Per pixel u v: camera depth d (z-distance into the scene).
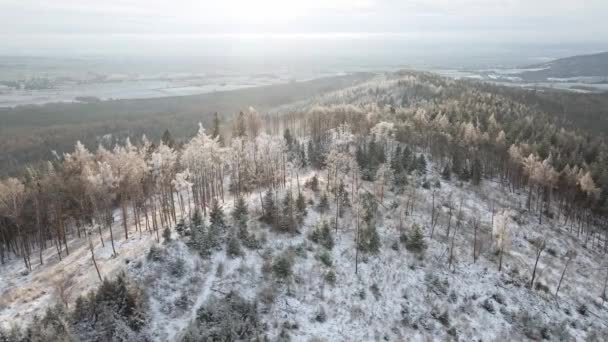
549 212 84.75
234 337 42.50
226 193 77.69
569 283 63.97
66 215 60.84
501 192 91.75
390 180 81.44
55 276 50.12
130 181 60.94
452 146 101.12
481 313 54.56
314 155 91.56
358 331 48.09
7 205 58.31
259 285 50.38
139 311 42.06
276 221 61.03
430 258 62.59
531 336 52.25
